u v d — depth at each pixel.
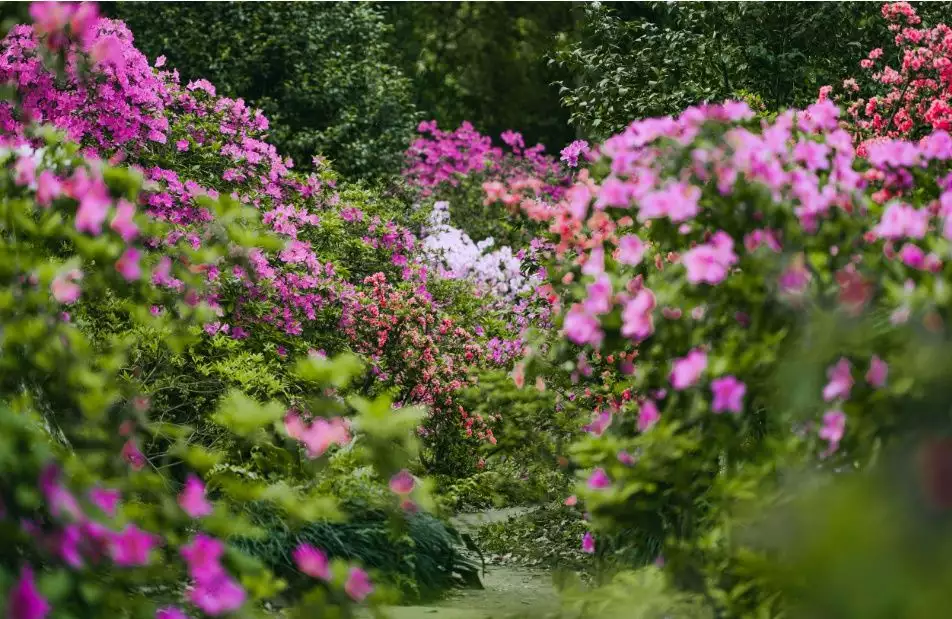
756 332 4.52
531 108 35.53
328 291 12.02
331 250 14.41
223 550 3.90
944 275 3.98
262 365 9.66
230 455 6.84
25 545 3.65
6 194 4.48
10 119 9.78
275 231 11.99
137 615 3.81
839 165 5.07
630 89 13.66
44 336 4.20
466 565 8.29
